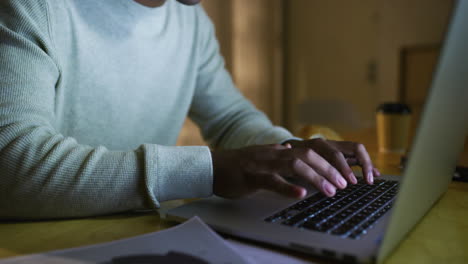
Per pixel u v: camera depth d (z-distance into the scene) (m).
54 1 0.75
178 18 1.08
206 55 1.19
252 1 5.05
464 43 0.39
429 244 0.44
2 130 0.54
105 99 0.91
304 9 5.43
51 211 0.53
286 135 0.96
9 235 0.49
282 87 5.64
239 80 4.98
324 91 5.39
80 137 0.90
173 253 0.40
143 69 0.98
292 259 0.40
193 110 1.23
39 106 0.60
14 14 0.62
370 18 4.98
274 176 0.53
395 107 1.25
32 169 0.52
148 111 1.04
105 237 0.48
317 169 0.59
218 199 0.59
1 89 0.57
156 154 0.56
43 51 0.64
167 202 0.64
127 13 0.89
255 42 5.16
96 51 0.86
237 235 0.45
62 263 0.37
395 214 0.36
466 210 0.59
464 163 1.03
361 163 0.73
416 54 4.74
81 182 0.53
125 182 0.54
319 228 0.44
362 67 5.10
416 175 0.39
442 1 4.50
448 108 0.42
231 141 1.07
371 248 0.39
